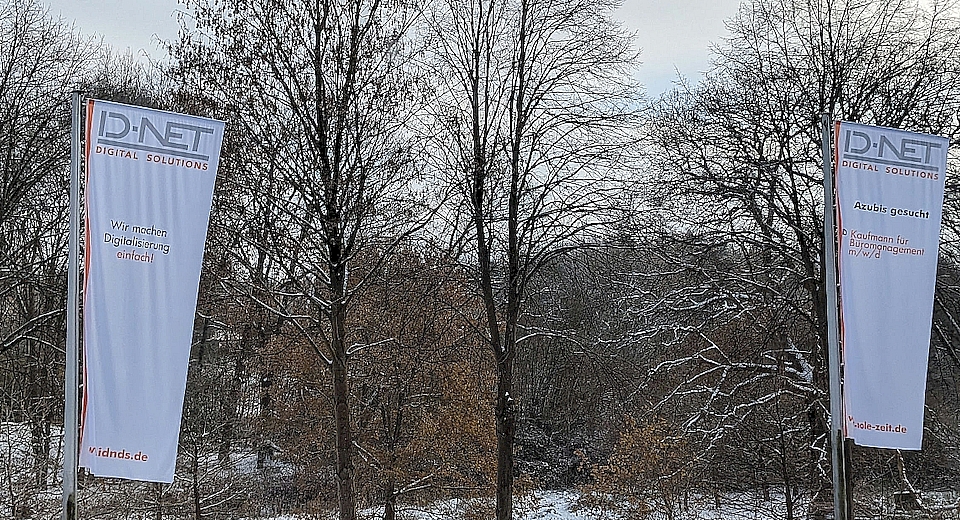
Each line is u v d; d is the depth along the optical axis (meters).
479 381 27.05
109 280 10.80
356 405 26.77
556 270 21.39
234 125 16.16
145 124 11.08
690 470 25.44
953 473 23.06
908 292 12.75
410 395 27.38
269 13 16.38
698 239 20.09
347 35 16.59
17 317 28.52
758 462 24.75
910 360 12.67
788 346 21.36
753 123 19.81
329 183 16.34
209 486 27.12
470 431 26.47
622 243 19.70
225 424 27.55
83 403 10.62
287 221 16.52
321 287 20.30
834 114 19.67
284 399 28.09
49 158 21.31
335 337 17.12
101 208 10.84
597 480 29.00
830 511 22.45
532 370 33.19
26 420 28.61
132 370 10.75
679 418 25.23
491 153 19.77
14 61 21.30
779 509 26.78
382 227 17.11
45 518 24.28
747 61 20.20
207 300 19.83
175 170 11.13
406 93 17.19
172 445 10.79
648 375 21.77
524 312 22.45
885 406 12.57
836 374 13.09
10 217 21.64
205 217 11.17
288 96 16.41
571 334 21.81
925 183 12.93
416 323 25.75
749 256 20.94
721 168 20.25
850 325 12.62
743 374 22.47
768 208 19.91
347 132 16.50
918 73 18.83
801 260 20.09
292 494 30.41
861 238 12.73
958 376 21.03
